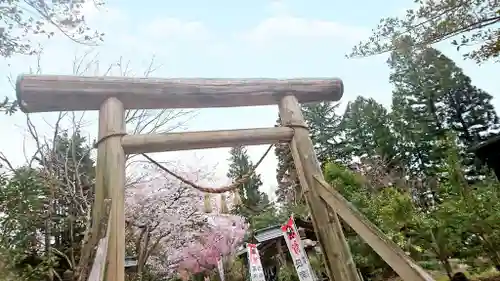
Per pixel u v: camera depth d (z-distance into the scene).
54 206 6.59
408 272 2.02
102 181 2.52
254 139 3.14
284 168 17.05
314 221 2.97
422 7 6.80
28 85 2.58
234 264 16.16
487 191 7.94
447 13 6.68
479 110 23.89
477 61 7.03
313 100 3.70
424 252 8.11
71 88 2.69
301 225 7.42
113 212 2.40
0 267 4.81
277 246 12.91
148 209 9.56
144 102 2.96
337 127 26.16
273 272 14.66
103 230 2.26
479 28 6.60
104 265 2.07
